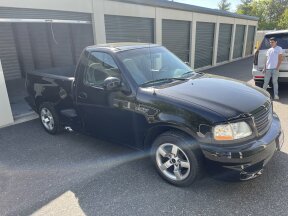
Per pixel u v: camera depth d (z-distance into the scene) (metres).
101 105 3.79
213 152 2.74
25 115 6.13
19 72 11.11
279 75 7.02
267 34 7.17
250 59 19.39
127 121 3.53
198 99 3.01
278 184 3.18
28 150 4.46
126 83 3.46
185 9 11.72
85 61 4.06
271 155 3.00
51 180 3.53
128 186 3.31
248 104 2.99
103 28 7.95
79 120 4.32
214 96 3.09
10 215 2.90
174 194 3.10
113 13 8.20
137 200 3.03
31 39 10.72
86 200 3.08
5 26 10.35
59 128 4.93
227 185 3.22
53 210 2.94
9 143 4.77
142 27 9.73
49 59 10.01
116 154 4.18
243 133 2.79
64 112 4.57
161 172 3.34
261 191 3.07
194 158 2.92
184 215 2.76
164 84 3.51
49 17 6.48
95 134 4.15
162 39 10.87
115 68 3.62
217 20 14.89
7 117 5.64
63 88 4.45
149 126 3.25
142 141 3.48
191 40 12.78
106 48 3.87
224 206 2.86
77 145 4.57
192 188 3.19
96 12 7.62
